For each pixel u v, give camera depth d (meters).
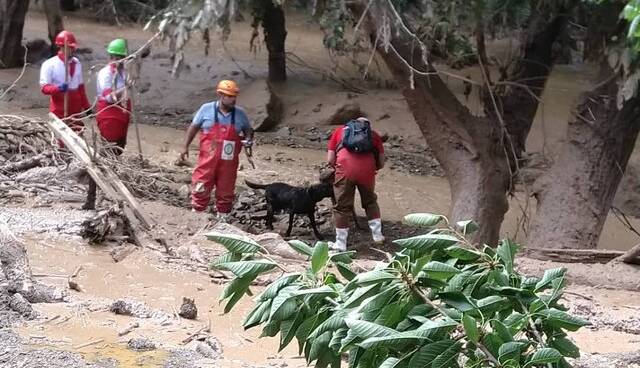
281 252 9.15
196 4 9.72
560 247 12.60
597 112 12.92
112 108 12.76
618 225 16.92
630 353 6.65
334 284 4.03
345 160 11.81
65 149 12.24
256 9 13.91
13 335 6.03
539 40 13.88
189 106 23.00
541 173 15.64
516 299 3.81
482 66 12.23
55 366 5.52
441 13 10.64
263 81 22.75
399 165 19.30
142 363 5.75
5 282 6.83
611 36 11.65
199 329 6.70
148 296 7.52
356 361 3.65
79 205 10.56
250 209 14.09
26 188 11.02
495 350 3.51
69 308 6.79
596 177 12.92
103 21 31.16
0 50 24.00
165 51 26.14
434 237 3.78
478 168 12.77
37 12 33.78
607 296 8.96
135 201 9.77
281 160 18.33
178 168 15.38
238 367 5.86
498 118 13.20
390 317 3.59
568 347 3.79
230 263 3.98
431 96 12.57
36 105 20.97
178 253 8.90
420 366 3.40
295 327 3.96
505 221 15.98
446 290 3.69
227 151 11.70
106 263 8.27
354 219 14.02
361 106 22.95
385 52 11.80
